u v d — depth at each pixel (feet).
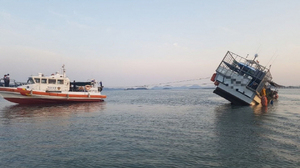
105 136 47.93
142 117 75.51
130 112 90.17
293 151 37.81
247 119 70.28
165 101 159.94
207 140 44.57
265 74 103.60
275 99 180.14
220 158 34.60
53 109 97.76
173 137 47.01
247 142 43.09
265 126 58.59
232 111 92.22
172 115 80.64
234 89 107.96
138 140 44.62
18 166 31.91
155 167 31.30
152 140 44.62
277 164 32.40
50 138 46.24
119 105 123.44
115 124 61.82
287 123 63.00
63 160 34.06
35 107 105.70
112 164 32.42
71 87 133.90
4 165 32.24
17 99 111.86
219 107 110.32
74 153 37.06
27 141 44.04
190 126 58.90
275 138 45.96
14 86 116.88
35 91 111.75
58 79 121.70
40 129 54.95
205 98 202.08
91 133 50.67
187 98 203.51
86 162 33.22
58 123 63.16
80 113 85.51
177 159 34.14
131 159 34.24
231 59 108.58
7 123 63.10
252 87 112.27
